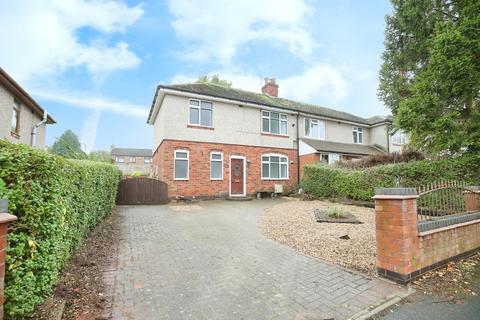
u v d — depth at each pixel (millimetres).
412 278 3631
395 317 2809
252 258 4723
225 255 4891
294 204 12180
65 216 3293
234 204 12508
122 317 2740
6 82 10148
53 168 2709
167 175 13188
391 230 3734
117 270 4059
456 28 8109
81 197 4367
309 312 2900
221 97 14680
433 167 9219
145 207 11148
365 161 14641
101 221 7211
